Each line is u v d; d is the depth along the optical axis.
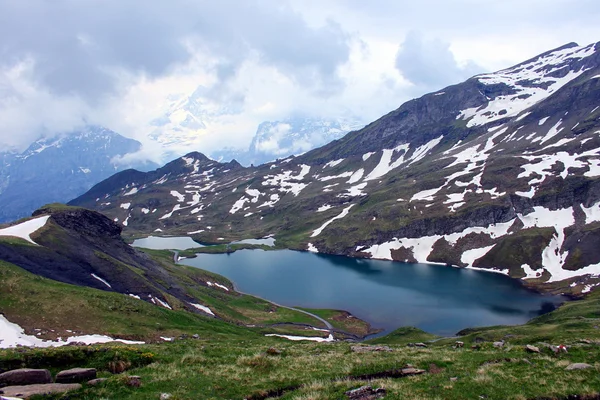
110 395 22.86
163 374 26.48
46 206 112.62
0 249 73.56
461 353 34.91
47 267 77.25
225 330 77.56
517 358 30.45
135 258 114.88
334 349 42.34
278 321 109.69
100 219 116.06
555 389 23.81
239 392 24.97
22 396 21.89
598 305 89.31
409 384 25.39
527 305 120.81
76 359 28.00
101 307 62.66
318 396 23.20
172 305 88.50
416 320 112.00
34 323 52.34
